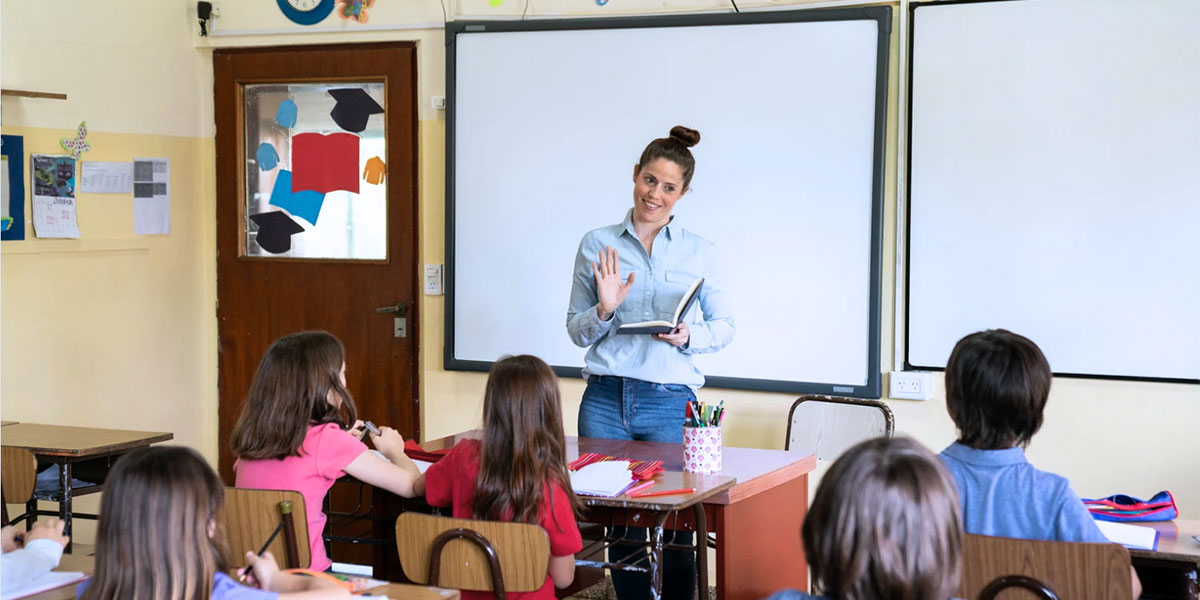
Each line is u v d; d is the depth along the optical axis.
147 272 4.93
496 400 2.42
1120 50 3.73
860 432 3.81
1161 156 3.71
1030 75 3.84
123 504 1.66
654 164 3.38
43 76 4.41
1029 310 3.88
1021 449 2.11
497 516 2.41
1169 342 3.72
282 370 2.63
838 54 4.06
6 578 1.99
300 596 1.76
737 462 3.03
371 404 4.97
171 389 5.08
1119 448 3.80
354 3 4.82
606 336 3.41
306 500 2.61
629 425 3.36
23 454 3.20
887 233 4.07
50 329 4.50
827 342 4.12
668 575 3.23
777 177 4.17
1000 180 3.89
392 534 3.04
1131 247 3.75
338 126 4.95
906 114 4.01
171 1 5.00
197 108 5.15
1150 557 2.24
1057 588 1.97
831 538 1.28
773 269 4.19
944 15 3.93
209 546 1.71
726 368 4.28
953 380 2.14
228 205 5.16
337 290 5.00
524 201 4.54
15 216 4.32
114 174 4.75
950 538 1.27
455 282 4.66
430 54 4.73
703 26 4.25
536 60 4.49
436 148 4.75
